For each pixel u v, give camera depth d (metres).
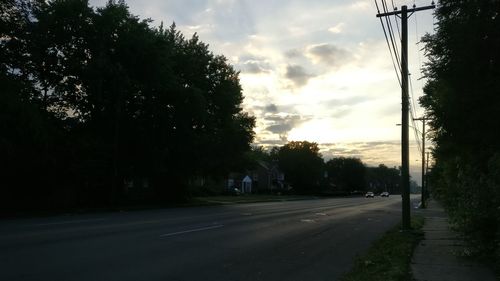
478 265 11.60
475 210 12.62
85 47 34.62
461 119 10.99
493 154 11.70
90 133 35.03
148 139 39.62
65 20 33.66
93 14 34.41
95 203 37.97
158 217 25.12
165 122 41.22
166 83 38.69
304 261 12.27
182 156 44.84
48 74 34.62
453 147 14.43
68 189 35.69
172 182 46.75
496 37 9.28
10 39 31.56
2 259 10.88
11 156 26.69
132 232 17.14
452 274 10.45
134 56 36.00
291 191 107.06
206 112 43.41
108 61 33.72
